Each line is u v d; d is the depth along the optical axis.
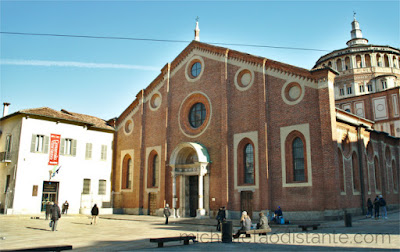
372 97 56.50
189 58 40.47
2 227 27.28
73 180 42.56
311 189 28.92
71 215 39.59
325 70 29.34
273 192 31.05
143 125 43.69
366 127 35.19
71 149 42.94
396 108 53.78
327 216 27.48
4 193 39.38
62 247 15.87
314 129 29.48
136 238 21.08
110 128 46.72
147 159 42.22
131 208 42.69
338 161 28.55
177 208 37.47
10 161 39.50
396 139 45.75
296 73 31.23
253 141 32.84
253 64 34.25
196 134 37.72
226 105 35.25
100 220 35.50
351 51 61.38
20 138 39.06
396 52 60.75
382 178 39.50
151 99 43.66
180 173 37.56
